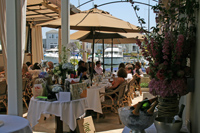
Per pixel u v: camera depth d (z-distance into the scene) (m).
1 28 4.28
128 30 5.88
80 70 5.48
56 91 3.29
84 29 5.73
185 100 2.26
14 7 3.25
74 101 3.32
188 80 1.74
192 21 1.74
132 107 1.58
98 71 8.07
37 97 3.37
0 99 4.77
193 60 1.79
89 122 3.34
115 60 15.58
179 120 1.48
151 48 1.76
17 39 3.31
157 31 1.82
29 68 7.57
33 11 8.34
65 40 4.34
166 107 1.71
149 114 1.49
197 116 1.60
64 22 4.35
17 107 3.35
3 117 2.42
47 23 4.96
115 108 4.88
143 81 9.03
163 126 1.46
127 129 1.74
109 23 4.80
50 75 3.58
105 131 4.20
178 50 1.62
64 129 4.15
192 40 1.72
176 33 1.74
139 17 1.86
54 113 3.23
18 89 3.37
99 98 4.70
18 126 2.14
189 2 1.69
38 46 10.62
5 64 4.50
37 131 4.16
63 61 3.69
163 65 1.65
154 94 1.74
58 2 7.02
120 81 5.10
